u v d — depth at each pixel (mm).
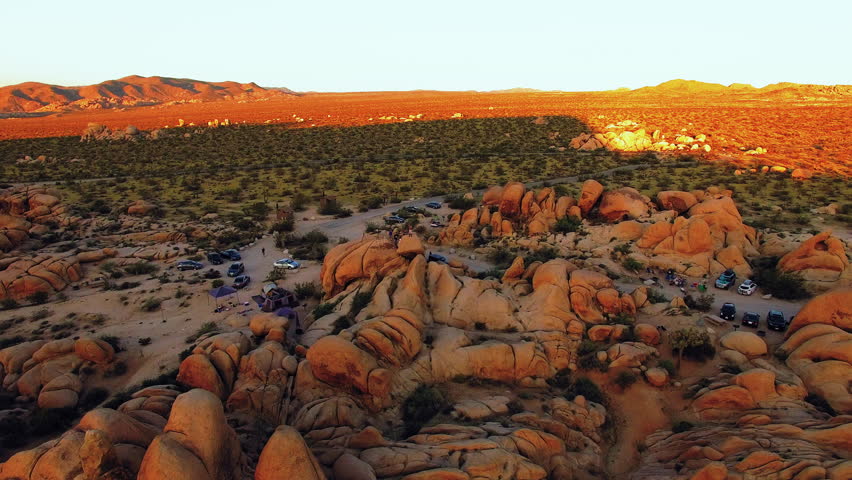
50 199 71750
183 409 19000
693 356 31766
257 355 29641
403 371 30125
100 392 31344
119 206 77062
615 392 30312
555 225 57312
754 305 39688
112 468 18203
